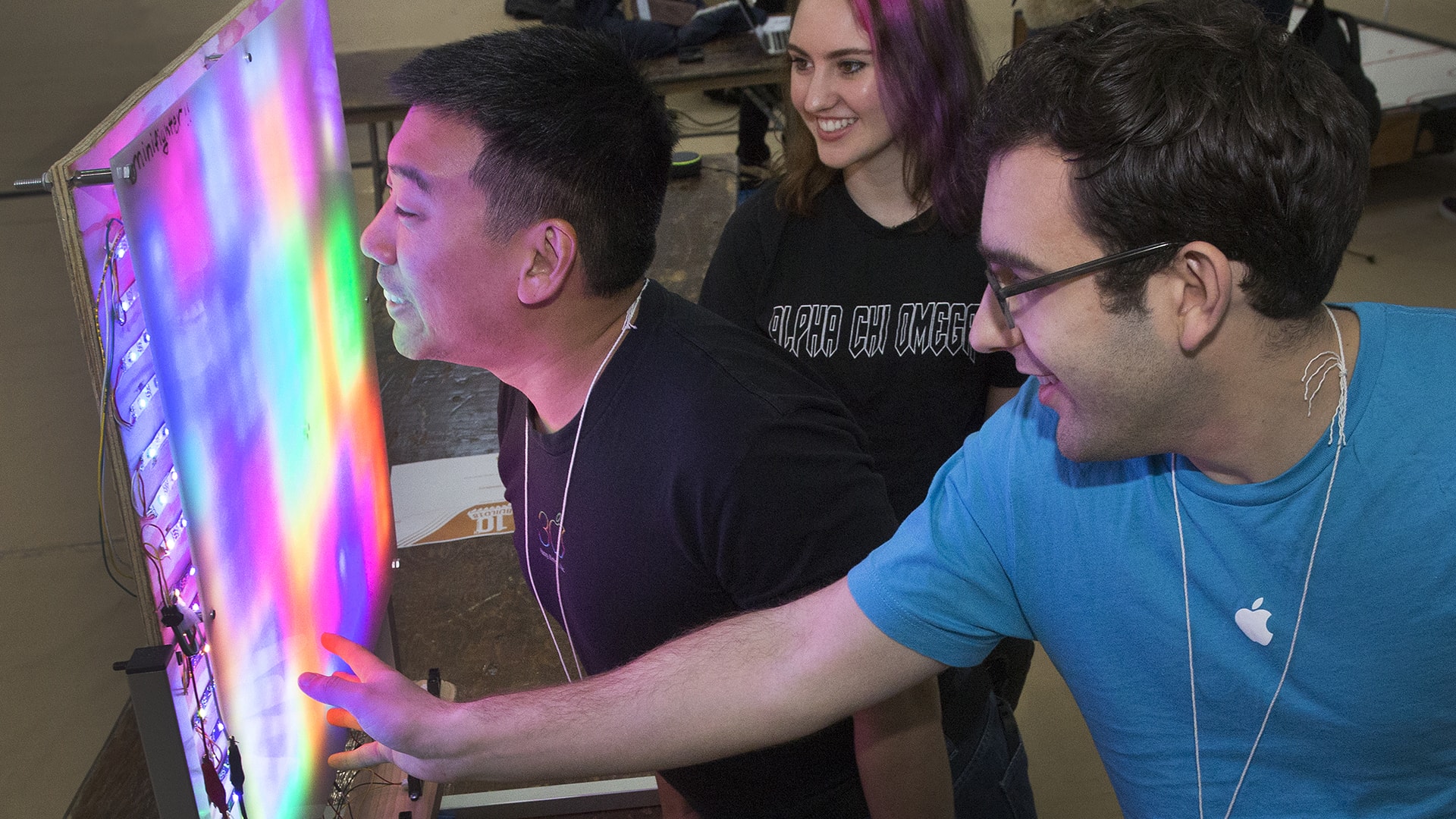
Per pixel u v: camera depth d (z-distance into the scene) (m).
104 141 0.67
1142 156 0.61
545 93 0.84
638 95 0.91
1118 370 0.68
